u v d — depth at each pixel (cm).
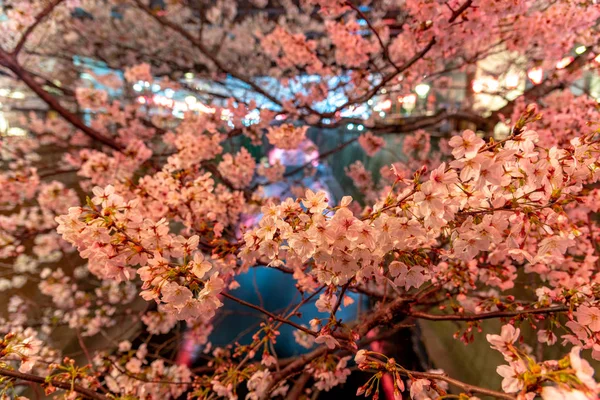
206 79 645
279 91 635
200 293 115
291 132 273
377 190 531
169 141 347
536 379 88
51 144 621
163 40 685
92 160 293
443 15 221
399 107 618
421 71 324
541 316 155
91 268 204
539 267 221
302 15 634
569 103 309
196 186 208
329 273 132
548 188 110
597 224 286
